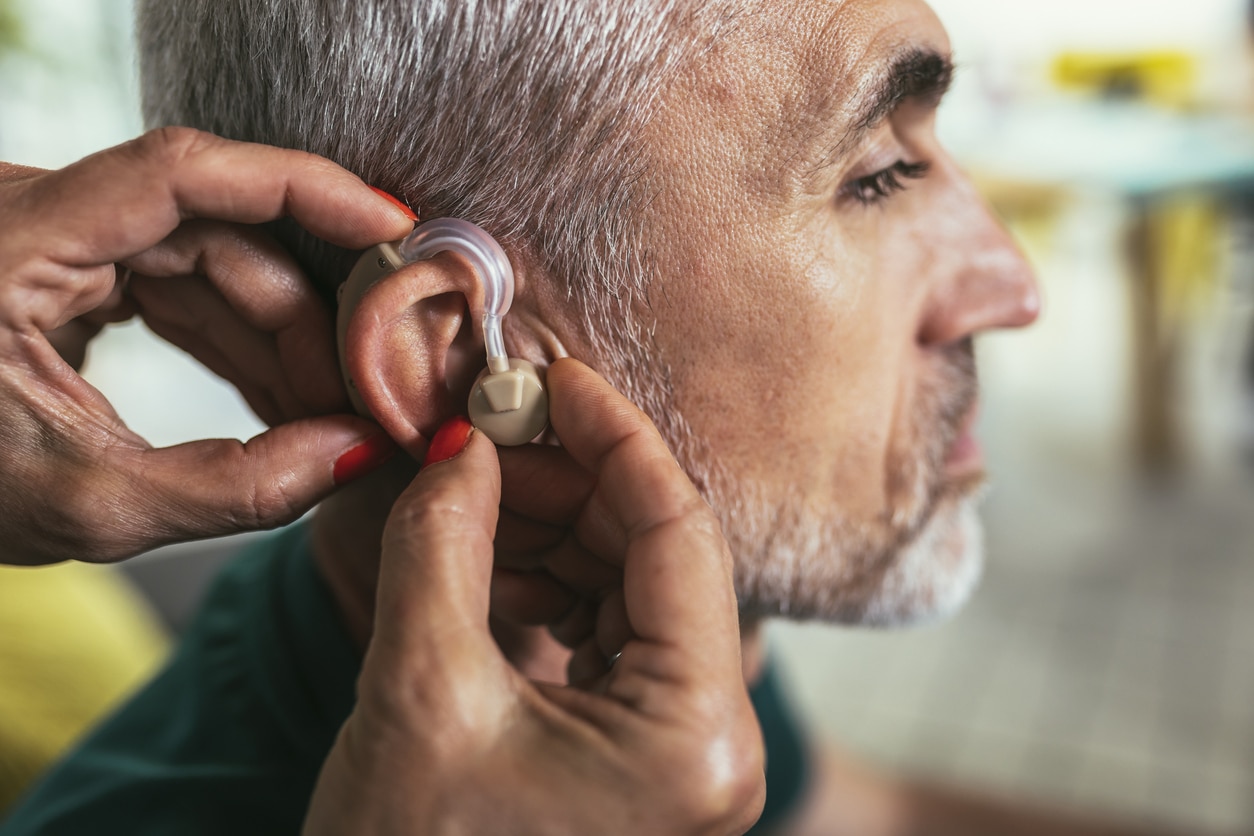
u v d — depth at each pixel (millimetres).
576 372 530
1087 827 1185
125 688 1126
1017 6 4137
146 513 534
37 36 2609
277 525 559
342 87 552
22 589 1183
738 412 615
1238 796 1843
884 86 559
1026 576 2596
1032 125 3428
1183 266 3242
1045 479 3041
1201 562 2582
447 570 448
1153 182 2760
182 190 498
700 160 548
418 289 519
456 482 475
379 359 540
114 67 2711
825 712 2168
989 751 2020
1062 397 3564
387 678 436
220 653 776
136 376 3316
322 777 463
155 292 576
